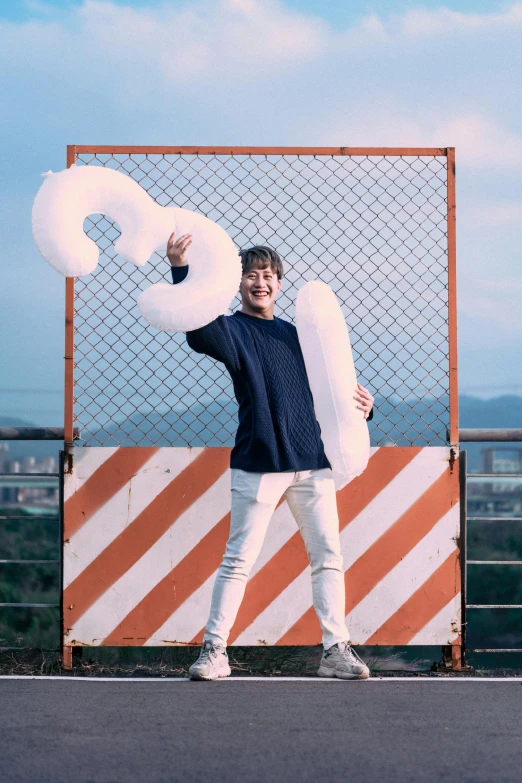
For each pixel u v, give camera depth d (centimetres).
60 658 414
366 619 405
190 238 356
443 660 408
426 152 423
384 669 422
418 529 408
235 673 401
